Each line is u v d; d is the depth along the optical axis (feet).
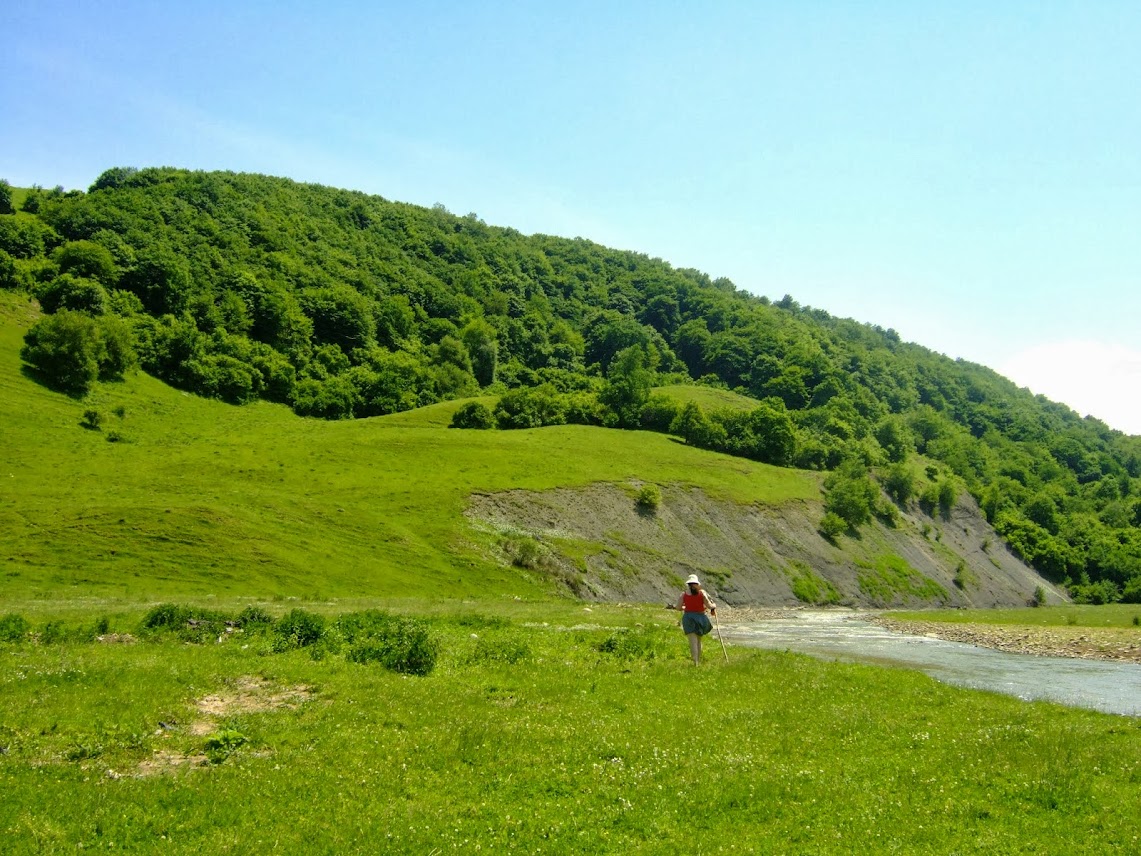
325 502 234.79
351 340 542.98
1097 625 206.59
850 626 192.95
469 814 36.60
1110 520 519.60
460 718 51.65
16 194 565.53
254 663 65.46
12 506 190.08
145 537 178.50
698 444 423.23
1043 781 42.29
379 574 195.93
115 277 454.40
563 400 444.96
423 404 491.31
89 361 353.72
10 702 48.52
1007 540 453.58
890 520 390.63
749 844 33.86
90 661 61.77
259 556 182.70
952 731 54.70
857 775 43.45
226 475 252.62
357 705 53.42
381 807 36.55
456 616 115.75
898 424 538.06
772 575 290.56
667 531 287.89
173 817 34.40
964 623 212.43
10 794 35.45
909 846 34.12
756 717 55.36
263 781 38.73
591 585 234.17
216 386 426.51
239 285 516.73
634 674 71.46
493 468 296.92
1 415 290.97
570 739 47.98
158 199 600.80
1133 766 46.68
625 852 32.94
